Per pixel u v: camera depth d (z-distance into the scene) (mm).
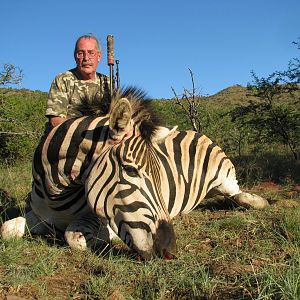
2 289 3086
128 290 3111
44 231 4508
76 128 3832
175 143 5145
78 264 3625
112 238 4242
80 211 4184
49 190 4023
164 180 4742
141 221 3344
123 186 3410
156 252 3340
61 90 4797
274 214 5215
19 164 11367
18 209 5762
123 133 3531
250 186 7477
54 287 3170
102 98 4059
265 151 11750
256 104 11547
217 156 5480
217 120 14539
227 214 5461
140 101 3773
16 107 12586
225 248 4031
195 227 4832
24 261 3705
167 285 3094
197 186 5184
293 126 10898
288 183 7617
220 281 3152
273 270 3211
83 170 3820
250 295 2902
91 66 4855
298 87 11234
